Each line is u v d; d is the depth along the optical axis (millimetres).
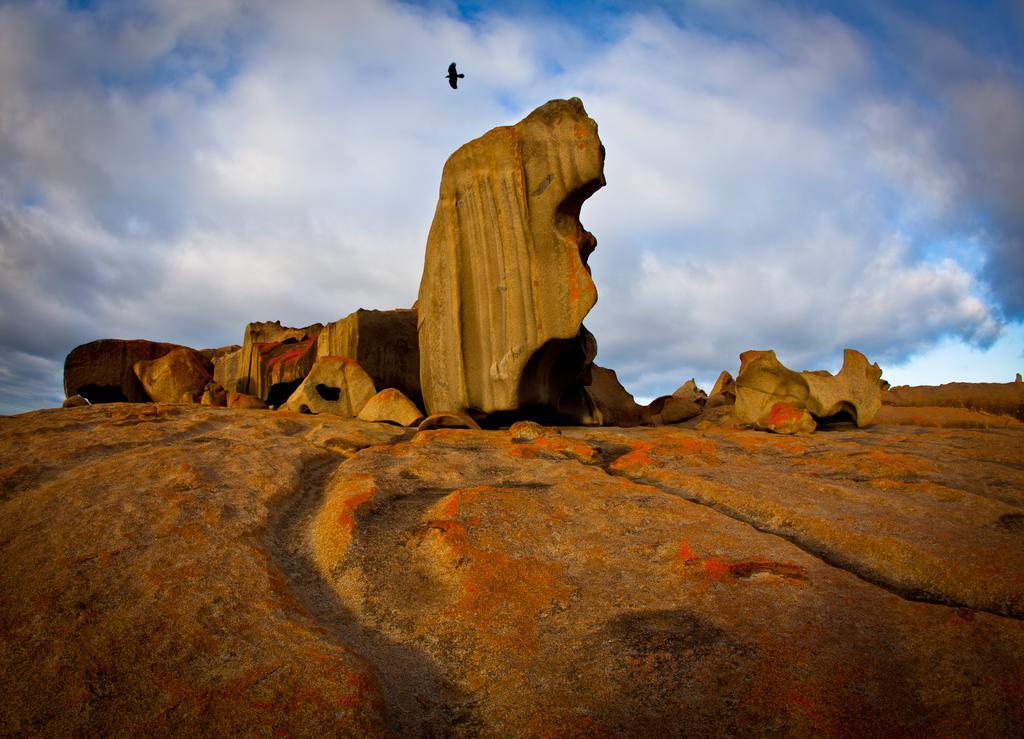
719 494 4922
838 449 6820
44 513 4219
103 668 2762
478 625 3250
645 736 2463
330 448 6633
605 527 4277
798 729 2430
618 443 7375
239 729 2451
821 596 3330
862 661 2793
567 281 8734
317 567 3979
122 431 6312
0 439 5844
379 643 3199
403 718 2672
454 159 9727
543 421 9992
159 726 2459
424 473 5492
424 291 10164
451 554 3854
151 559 3656
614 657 2930
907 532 4020
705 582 3527
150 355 17156
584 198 9070
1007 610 3275
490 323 9172
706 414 13602
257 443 6203
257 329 15711
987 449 6652
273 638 3006
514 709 2654
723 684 2693
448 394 9562
